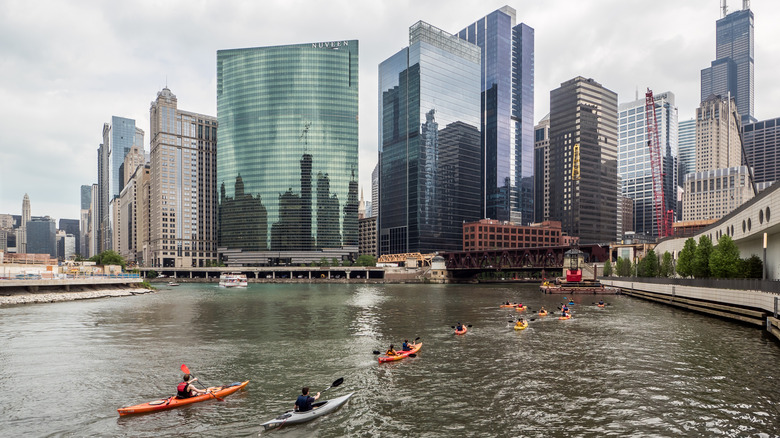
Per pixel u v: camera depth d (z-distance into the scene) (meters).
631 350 39.41
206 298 106.88
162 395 27.73
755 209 55.91
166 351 40.00
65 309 73.62
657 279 87.12
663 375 31.16
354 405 25.61
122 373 32.59
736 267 60.19
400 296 115.62
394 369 33.31
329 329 53.06
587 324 55.59
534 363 34.88
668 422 22.77
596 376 31.06
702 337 45.38
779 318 42.28
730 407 24.83
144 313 69.56
